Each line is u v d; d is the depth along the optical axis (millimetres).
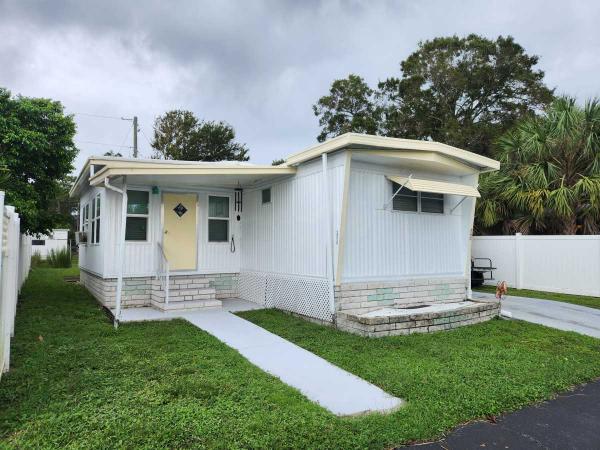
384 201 8289
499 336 7008
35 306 8883
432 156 7914
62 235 27406
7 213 4773
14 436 3211
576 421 3895
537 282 12188
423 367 5207
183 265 9688
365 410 3977
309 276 8008
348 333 6949
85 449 3039
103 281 8938
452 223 9516
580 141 11922
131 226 9109
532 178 12289
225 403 3930
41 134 10281
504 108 25609
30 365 4871
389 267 8273
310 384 4656
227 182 9656
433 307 8367
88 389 4176
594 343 6582
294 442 3260
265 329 7234
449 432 3631
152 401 3918
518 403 4230
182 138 33969
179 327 7113
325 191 7566
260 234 9758
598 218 11828
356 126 28422
